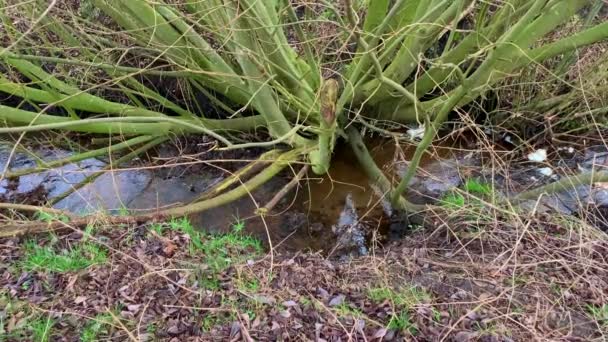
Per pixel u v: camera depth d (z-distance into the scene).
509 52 4.04
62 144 5.73
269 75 4.05
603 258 3.71
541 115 5.18
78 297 3.47
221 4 3.86
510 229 4.05
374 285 3.62
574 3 3.90
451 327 3.21
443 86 5.23
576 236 3.92
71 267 3.72
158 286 3.56
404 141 5.43
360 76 4.81
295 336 3.23
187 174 5.40
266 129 5.49
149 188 5.25
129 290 3.53
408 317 3.32
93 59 4.57
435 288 3.56
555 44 4.23
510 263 3.72
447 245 4.08
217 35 4.25
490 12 5.33
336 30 5.08
